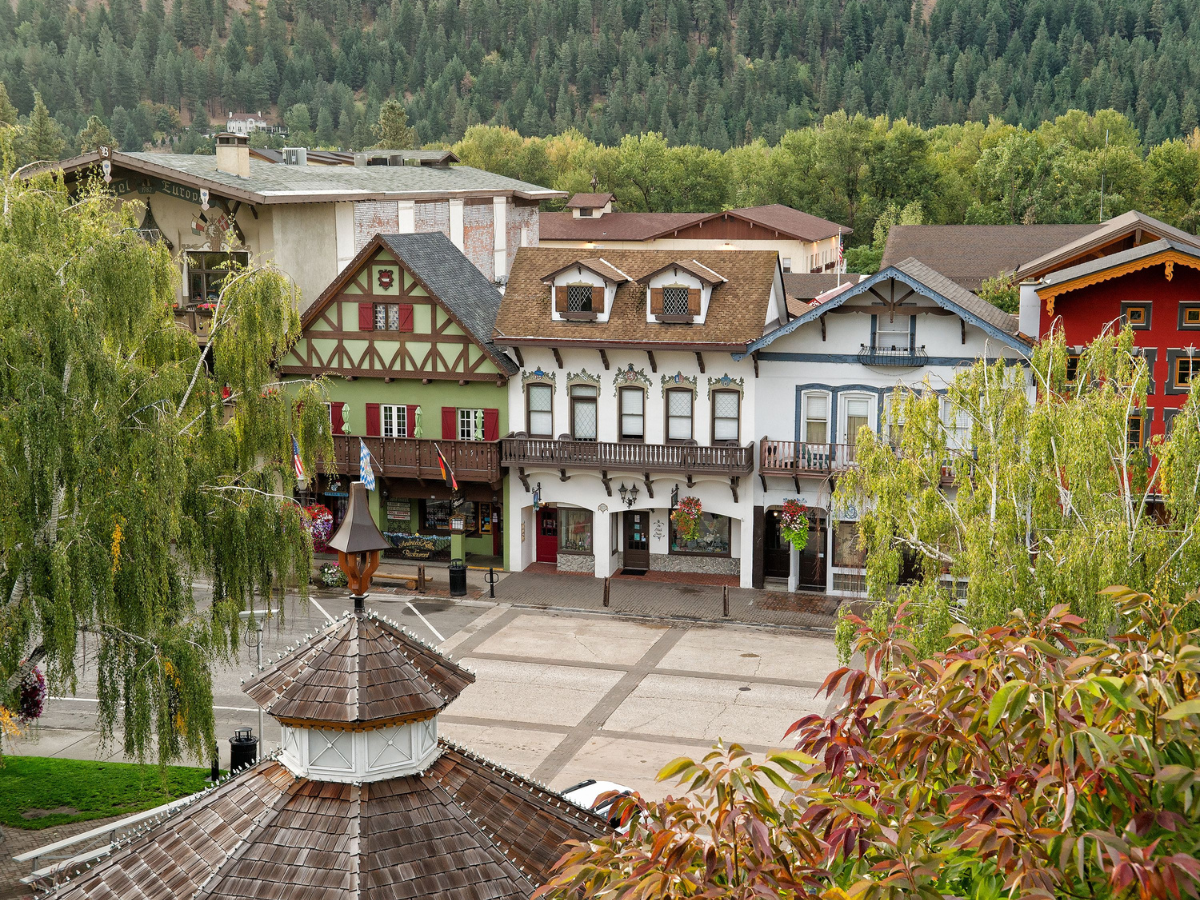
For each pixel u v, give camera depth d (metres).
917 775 10.28
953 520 24.30
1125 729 9.66
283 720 13.62
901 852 9.30
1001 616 22.23
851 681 11.26
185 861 13.54
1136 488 23.86
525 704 33.50
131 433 24.59
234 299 29.34
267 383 30.17
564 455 43.78
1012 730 9.52
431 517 47.72
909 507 24.23
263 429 29.22
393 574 45.12
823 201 141.00
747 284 42.91
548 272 45.12
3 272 23.34
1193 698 9.64
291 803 13.63
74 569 22.86
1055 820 9.75
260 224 49.78
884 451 24.75
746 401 42.16
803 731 11.37
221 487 27.86
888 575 24.16
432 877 13.04
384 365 45.81
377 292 45.50
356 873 12.78
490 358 44.06
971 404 24.50
